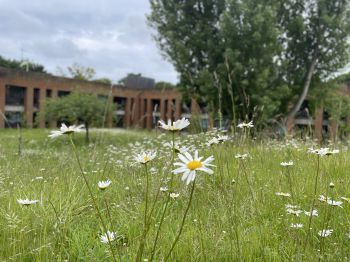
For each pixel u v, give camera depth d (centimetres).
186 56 2128
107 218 348
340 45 2181
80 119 2430
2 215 341
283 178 457
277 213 349
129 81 4919
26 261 262
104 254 265
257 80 1900
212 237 273
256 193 383
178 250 263
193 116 743
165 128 181
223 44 2052
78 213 363
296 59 2298
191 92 2225
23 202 288
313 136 847
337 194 378
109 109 2503
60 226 299
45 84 3881
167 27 2248
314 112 2445
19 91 3772
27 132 2556
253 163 545
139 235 288
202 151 500
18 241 274
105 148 990
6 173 564
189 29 2211
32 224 313
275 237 289
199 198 381
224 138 323
